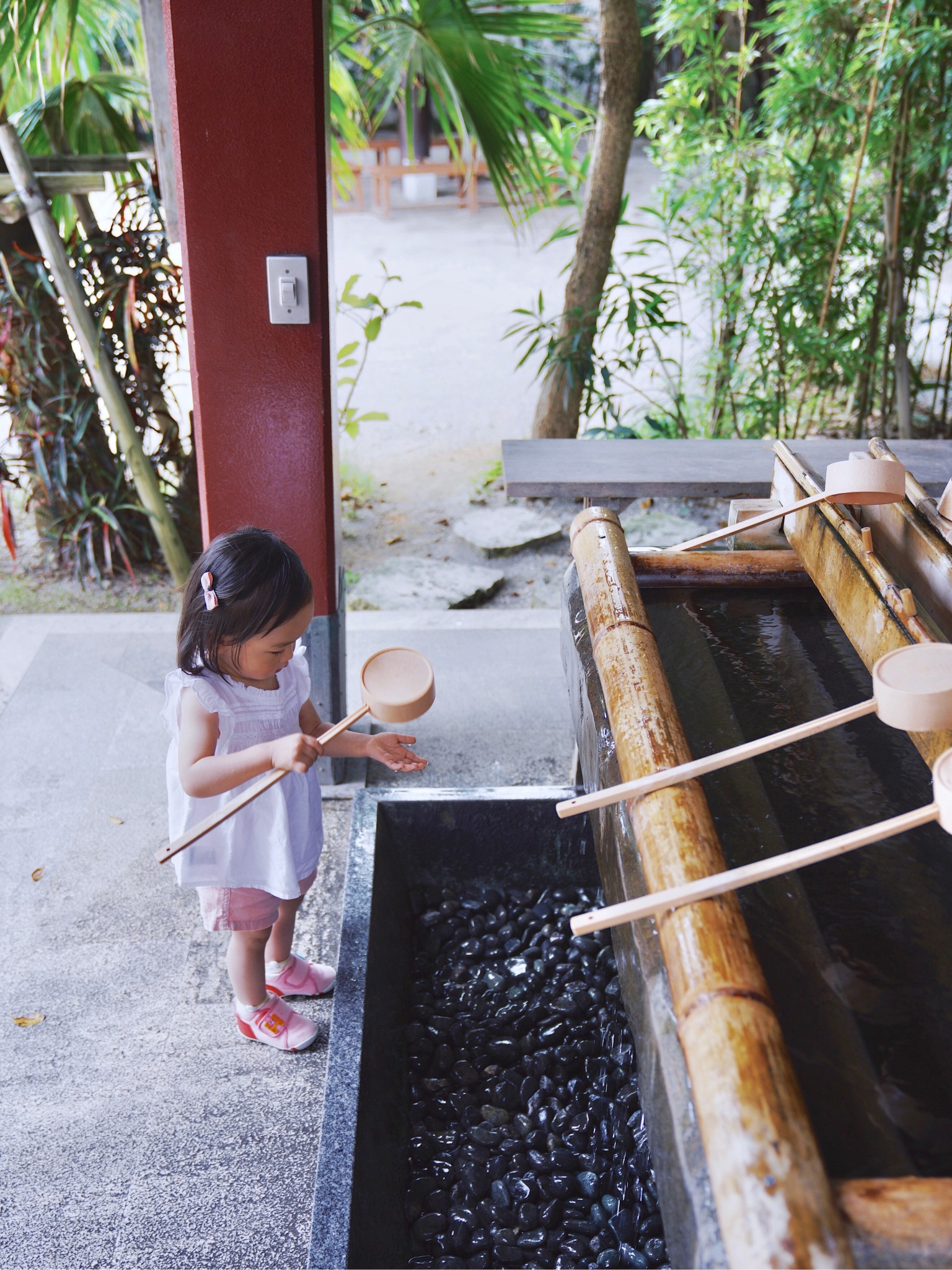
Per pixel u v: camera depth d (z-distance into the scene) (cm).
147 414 391
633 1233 167
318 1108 194
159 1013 216
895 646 164
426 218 1131
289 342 241
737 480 299
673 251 874
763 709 188
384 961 200
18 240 367
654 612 220
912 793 166
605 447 333
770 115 467
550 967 222
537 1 373
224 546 162
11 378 380
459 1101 192
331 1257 134
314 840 192
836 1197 88
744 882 111
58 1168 181
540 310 468
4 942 233
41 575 417
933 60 413
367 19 495
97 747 303
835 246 475
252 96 218
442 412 616
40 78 355
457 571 423
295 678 186
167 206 334
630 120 428
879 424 550
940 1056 119
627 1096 188
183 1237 170
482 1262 166
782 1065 97
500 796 233
